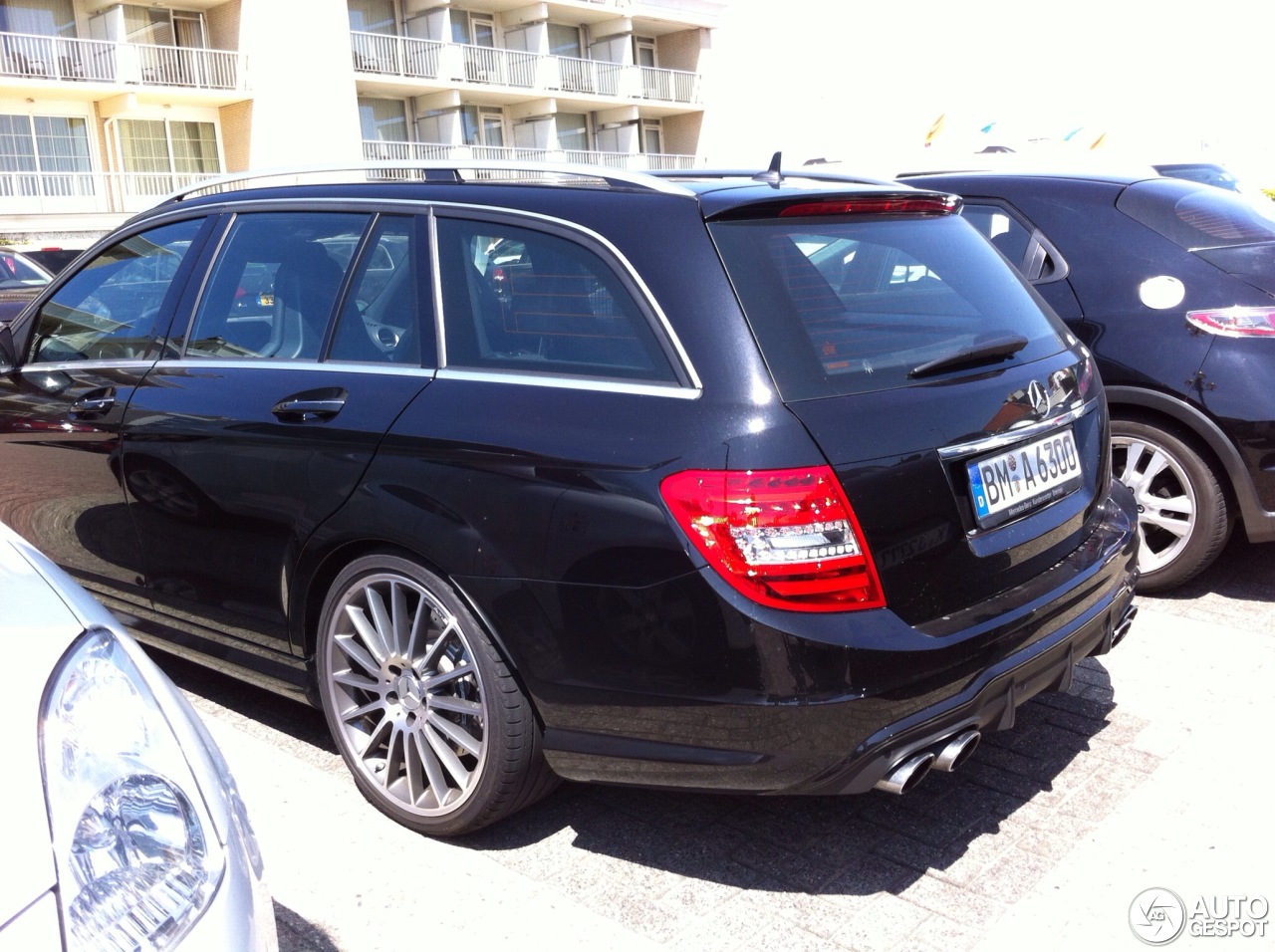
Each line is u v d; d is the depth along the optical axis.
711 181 2.90
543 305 2.77
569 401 2.62
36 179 27.48
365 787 3.08
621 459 2.49
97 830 1.46
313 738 3.53
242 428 3.16
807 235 2.76
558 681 2.62
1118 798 3.09
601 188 2.86
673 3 42.38
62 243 26.33
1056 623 2.77
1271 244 4.45
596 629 2.54
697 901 2.68
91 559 3.75
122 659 1.74
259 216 3.47
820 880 2.76
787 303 2.57
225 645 3.42
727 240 2.63
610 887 2.74
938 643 2.46
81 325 3.85
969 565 2.61
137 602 3.65
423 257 3.02
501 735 2.73
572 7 39.41
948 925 2.57
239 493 3.18
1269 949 2.45
